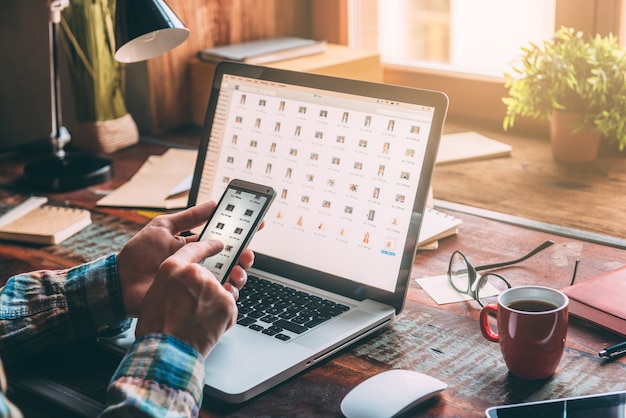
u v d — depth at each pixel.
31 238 1.44
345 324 1.06
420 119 1.12
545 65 1.63
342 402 0.90
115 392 0.80
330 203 1.18
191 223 1.08
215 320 0.87
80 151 1.93
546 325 0.92
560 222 1.41
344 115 1.19
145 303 0.88
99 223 1.51
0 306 1.04
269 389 0.96
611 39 1.63
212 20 2.08
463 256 1.19
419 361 1.01
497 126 1.96
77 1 1.81
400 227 1.11
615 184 1.56
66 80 2.10
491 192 1.56
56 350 1.08
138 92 2.05
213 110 1.33
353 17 2.25
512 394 0.93
